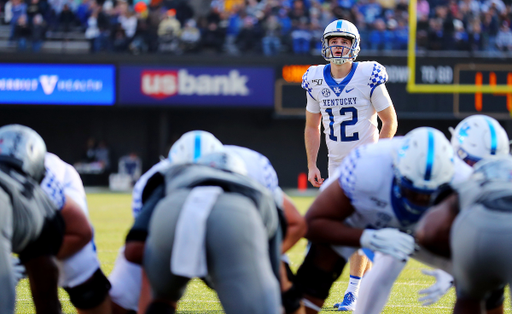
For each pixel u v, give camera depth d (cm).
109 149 6109
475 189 891
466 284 886
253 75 5106
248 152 1039
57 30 5512
